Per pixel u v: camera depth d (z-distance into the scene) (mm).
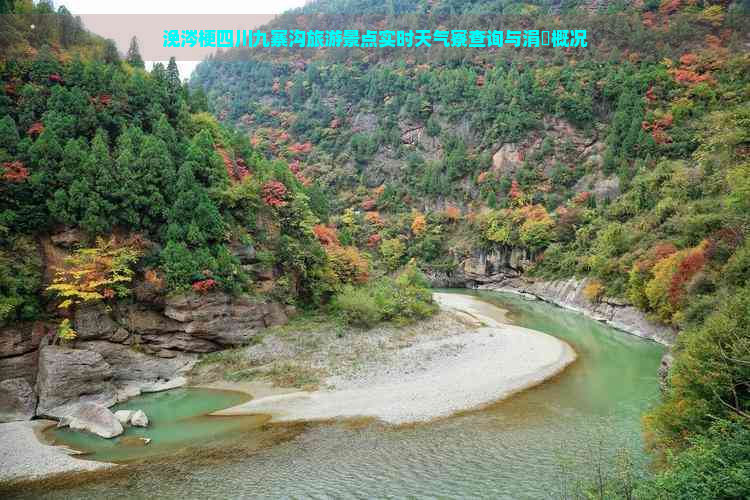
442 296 73438
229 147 45062
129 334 32000
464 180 99000
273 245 42344
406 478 18844
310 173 112000
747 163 33094
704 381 15383
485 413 25828
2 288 27422
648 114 81125
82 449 22078
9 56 34594
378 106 122562
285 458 20953
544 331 47625
